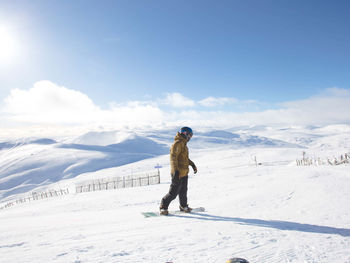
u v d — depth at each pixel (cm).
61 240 238
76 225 326
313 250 196
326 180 717
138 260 174
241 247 206
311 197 487
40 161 16688
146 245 213
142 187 1399
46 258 179
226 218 346
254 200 495
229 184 977
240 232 260
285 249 199
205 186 990
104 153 19662
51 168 15375
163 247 206
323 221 309
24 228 315
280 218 337
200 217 357
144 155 19488
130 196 895
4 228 323
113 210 534
